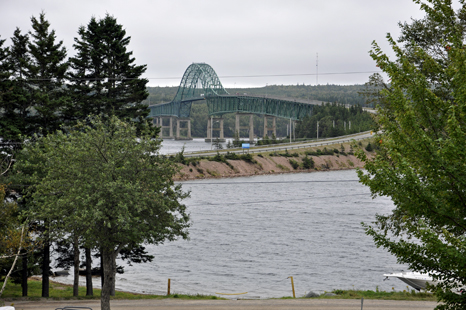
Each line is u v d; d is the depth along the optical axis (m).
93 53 50.50
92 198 22.78
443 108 12.26
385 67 12.77
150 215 25.48
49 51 50.50
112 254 24.98
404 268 48.84
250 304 27.52
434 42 21.89
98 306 28.28
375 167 11.57
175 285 44.72
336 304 25.38
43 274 34.81
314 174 160.50
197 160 148.38
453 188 10.91
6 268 33.69
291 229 69.62
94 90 50.75
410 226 11.84
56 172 25.19
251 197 106.06
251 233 67.25
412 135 11.44
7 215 24.42
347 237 63.91
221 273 48.75
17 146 41.06
